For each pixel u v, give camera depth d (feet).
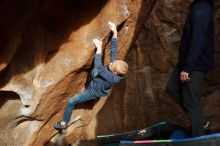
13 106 15.16
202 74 14.42
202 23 13.48
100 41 15.52
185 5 22.76
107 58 17.01
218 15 22.33
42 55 14.66
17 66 14.29
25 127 15.93
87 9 15.02
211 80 23.22
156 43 23.47
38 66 14.71
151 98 23.85
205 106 23.44
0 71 13.55
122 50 18.22
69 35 14.98
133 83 23.68
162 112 24.03
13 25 13.12
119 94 23.40
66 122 16.79
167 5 22.81
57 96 15.87
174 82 15.42
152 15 23.08
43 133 16.79
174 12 22.89
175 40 23.26
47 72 15.11
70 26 14.89
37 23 14.10
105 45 16.26
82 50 15.24
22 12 13.12
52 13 14.33
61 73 15.21
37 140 16.61
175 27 23.13
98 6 15.21
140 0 16.83
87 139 21.66
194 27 13.57
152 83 23.84
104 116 22.77
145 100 23.82
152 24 23.21
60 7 14.37
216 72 23.06
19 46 13.99
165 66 23.59
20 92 14.65
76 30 15.05
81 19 15.02
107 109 23.00
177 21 22.97
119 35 17.04
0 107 15.10
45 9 13.91
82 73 16.15
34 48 14.42
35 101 15.05
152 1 18.43
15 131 15.79
